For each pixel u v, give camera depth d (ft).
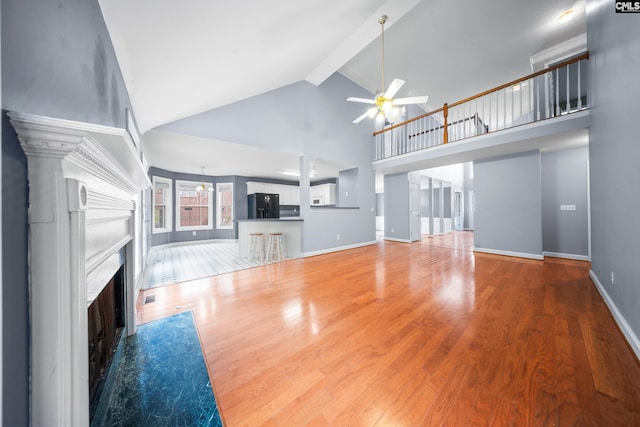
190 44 6.38
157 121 10.73
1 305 1.84
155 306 8.36
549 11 13.09
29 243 2.27
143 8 4.61
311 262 14.99
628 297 5.97
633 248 5.67
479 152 15.67
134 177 5.13
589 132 10.41
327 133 18.11
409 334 6.36
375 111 12.32
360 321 7.13
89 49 3.90
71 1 3.33
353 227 19.89
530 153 15.28
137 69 6.56
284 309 8.03
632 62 5.54
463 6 12.84
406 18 13.67
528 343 5.83
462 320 7.10
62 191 2.38
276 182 28.89
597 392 4.25
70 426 2.43
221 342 6.09
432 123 25.43
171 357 5.50
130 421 3.84
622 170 6.29
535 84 13.61
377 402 4.15
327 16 9.00
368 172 21.39
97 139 2.78
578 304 8.08
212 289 10.09
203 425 3.76
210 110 12.67
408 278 11.41
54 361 2.35
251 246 16.87
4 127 2.01
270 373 4.93
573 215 15.02
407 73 19.38
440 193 28.99
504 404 4.04
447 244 21.66
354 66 18.51
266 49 8.81
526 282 10.55
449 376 4.75
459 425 3.68
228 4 5.47
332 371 4.96
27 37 2.42
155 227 21.48
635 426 3.59
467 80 20.40
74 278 2.48
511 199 16.01
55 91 2.94
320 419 3.84
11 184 2.07
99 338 4.79
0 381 1.83
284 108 15.61
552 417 3.76
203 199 25.31
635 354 5.30
